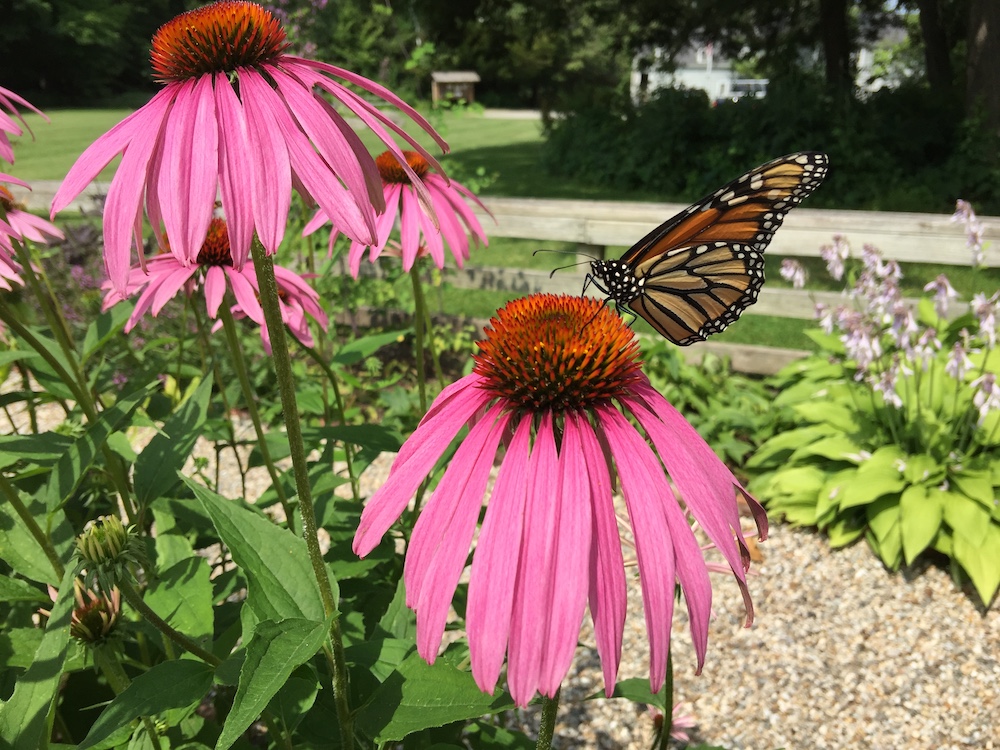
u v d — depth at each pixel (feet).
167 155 4.29
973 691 11.75
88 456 5.71
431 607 3.72
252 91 4.48
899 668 12.23
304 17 22.88
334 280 20.15
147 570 5.49
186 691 4.53
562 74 162.30
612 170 53.98
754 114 49.96
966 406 15.30
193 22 4.61
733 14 63.41
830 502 14.99
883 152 46.50
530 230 21.63
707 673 12.23
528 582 3.56
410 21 64.80
